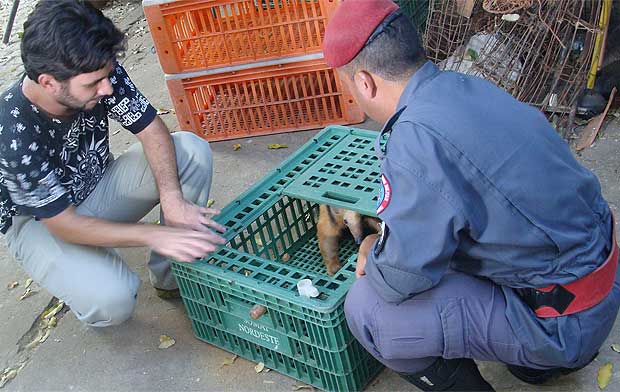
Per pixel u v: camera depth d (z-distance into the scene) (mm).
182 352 2742
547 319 1852
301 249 3166
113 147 4398
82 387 2674
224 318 2594
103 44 2057
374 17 1782
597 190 1868
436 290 1945
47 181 2355
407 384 2422
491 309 1917
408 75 1823
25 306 3182
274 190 2912
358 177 2793
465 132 1696
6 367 2867
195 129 4164
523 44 3537
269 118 4102
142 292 3104
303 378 2490
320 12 3771
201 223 2615
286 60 3834
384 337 2012
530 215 1709
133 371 2699
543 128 1781
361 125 4027
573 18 3363
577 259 1775
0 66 6223
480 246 1796
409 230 1728
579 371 2354
